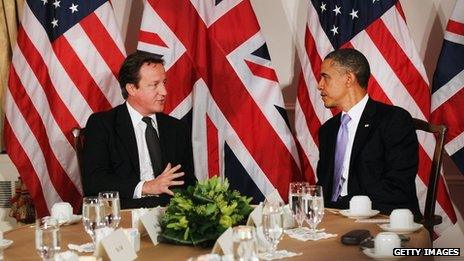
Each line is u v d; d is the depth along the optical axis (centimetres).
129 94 340
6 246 216
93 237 209
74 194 393
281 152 389
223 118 393
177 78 392
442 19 404
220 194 224
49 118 388
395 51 382
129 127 338
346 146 322
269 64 394
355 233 214
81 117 387
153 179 323
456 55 376
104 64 390
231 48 393
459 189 405
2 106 411
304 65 395
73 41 388
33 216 411
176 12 393
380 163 314
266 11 422
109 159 335
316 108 390
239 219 224
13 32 407
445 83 378
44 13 389
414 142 314
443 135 309
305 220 237
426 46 407
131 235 209
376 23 384
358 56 323
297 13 420
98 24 390
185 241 216
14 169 418
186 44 392
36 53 386
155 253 209
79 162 339
